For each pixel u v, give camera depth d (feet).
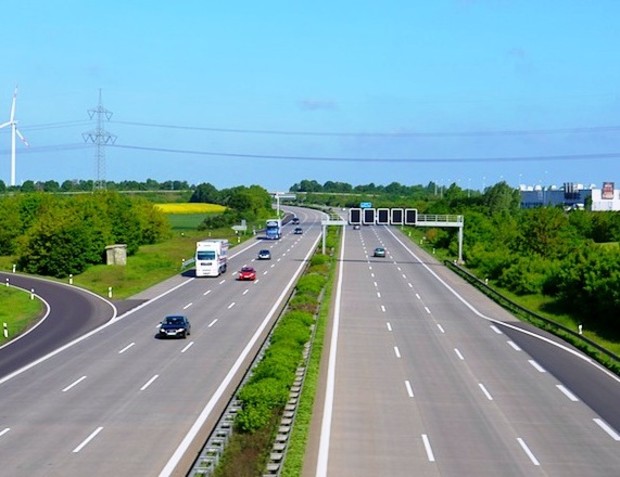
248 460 78.07
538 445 87.86
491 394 111.86
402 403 105.70
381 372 124.98
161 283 249.34
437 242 387.34
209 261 263.29
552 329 167.53
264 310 191.11
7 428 91.97
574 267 203.31
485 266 266.98
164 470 77.87
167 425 93.56
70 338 154.92
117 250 306.76
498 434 91.91
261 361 120.16
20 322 177.37
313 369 121.80
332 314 185.37
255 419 88.38
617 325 178.91
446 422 96.68
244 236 443.32
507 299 205.77
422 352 142.41
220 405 102.78
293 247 382.63
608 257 200.13
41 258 282.36
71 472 76.89
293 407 96.73
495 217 389.19
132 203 405.80
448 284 251.60
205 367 126.72
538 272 234.17
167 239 415.85
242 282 249.55
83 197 380.37
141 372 123.03
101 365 128.47
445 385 116.88
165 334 152.66
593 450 86.33
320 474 77.05
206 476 72.08
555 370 129.39
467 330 167.53
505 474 77.71
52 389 111.86
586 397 111.14
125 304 203.21
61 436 88.89
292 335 139.54
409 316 185.16
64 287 244.83
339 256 339.98
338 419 97.14
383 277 266.77
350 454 83.46
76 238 283.59
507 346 150.20
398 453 84.02
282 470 75.36
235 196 654.94
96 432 90.53
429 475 77.05
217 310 191.21
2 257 340.18
